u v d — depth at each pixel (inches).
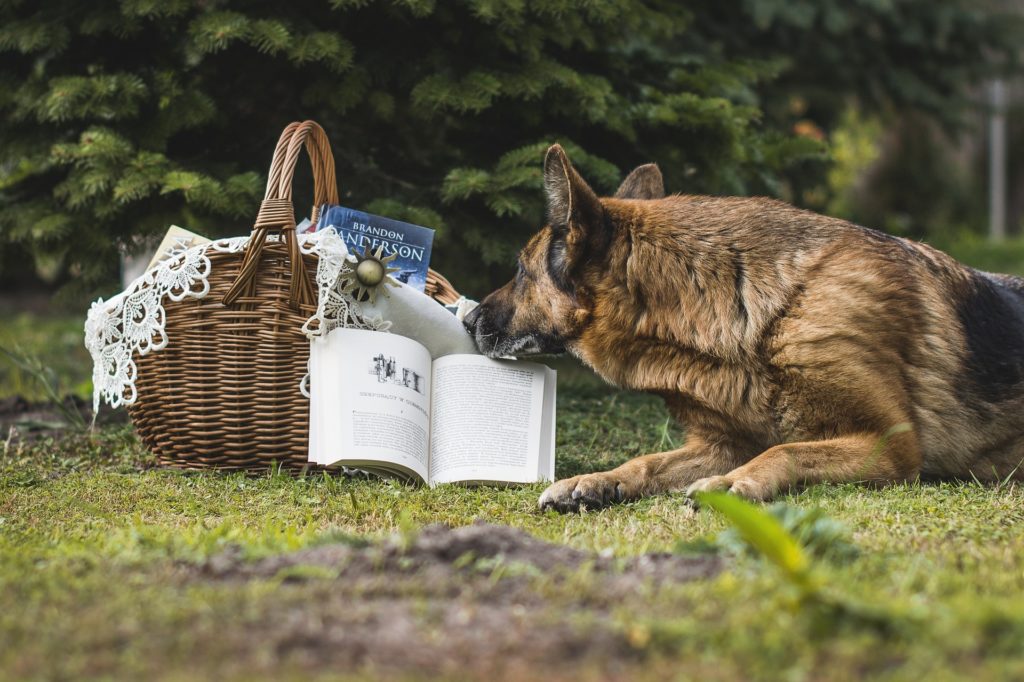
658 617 75.7
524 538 96.2
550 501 137.4
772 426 149.9
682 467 154.9
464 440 154.8
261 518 127.0
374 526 124.0
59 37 197.6
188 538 103.2
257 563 90.9
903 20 339.9
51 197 209.9
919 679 65.0
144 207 201.3
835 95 358.3
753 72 259.8
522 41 206.2
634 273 151.2
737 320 146.2
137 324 152.7
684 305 149.1
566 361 267.7
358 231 162.7
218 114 207.3
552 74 205.0
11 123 206.8
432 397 158.6
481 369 158.7
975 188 722.8
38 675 67.2
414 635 73.7
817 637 71.2
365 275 151.1
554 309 158.4
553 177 153.5
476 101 197.9
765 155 248.5
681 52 292.2
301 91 216.1
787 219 151.6
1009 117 703.7
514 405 158.1
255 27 193.9
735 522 80.7
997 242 609.0
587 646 71.4
